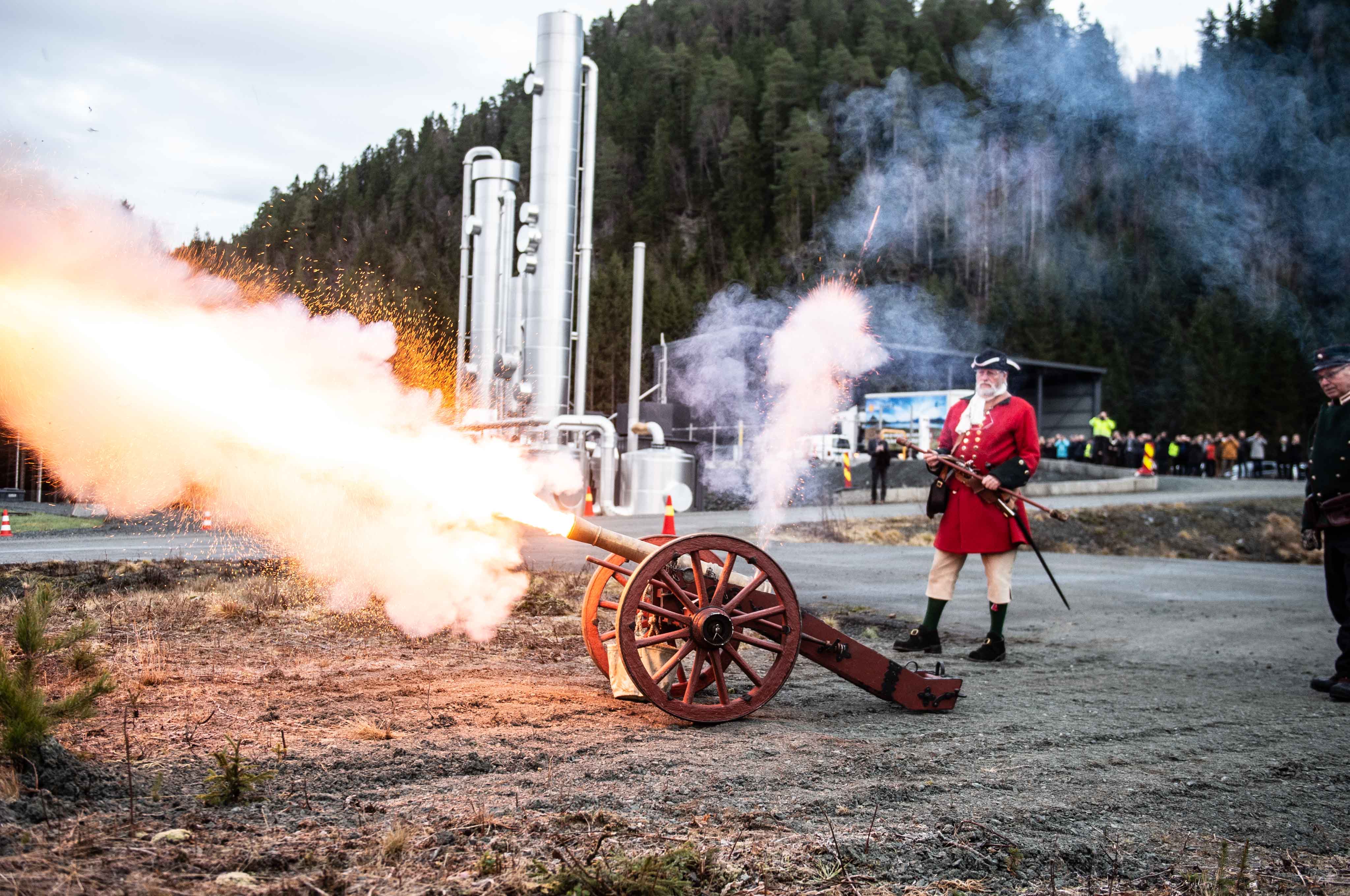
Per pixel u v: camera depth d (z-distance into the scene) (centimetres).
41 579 806
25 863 249
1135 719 518
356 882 254
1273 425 6675
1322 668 704
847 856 297
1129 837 336
